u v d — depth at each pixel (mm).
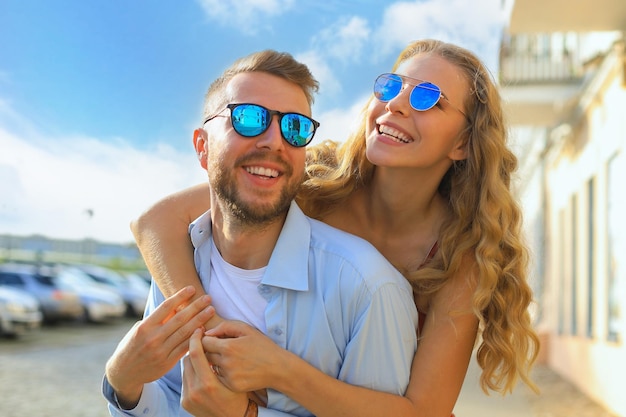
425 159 2232
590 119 9945
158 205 2357
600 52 8367
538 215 17047
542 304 15391
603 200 9070
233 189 1913
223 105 1963
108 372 1999
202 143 2107
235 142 1891
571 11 7043
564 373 11992
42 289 18625
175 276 2127
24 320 15461
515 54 10633
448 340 2137
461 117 2314
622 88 7578
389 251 2445
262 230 1987
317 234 2070
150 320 1926
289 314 1979
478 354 2357
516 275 2340
